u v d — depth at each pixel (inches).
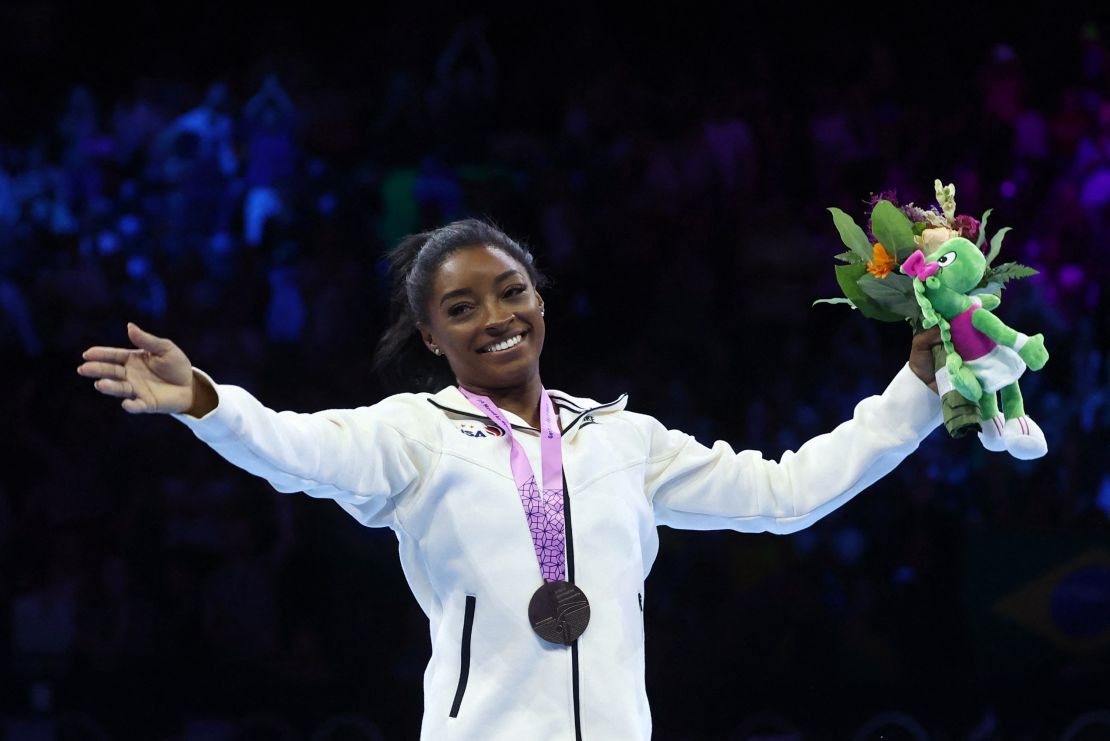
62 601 1078.4
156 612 1073.5
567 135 1386.6
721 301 1275.8
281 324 1272.1
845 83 1440.7
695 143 1347.2
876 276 447.5
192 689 1043.9
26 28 1578.5
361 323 1266.0
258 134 1393.9
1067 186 1322.6
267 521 1087.0
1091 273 1289.4
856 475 451.2
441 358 488.1
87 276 1295.5
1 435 1173.7
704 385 1227.9
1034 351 424.5
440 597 426.9
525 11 1518.2
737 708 1000.9
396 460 418.3
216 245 1348.4
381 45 1535.4
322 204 1344.7
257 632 1059.3
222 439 376.2
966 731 977.5
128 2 1582.2
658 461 455.2
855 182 1354.6
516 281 441.4
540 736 403.9
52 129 1494.8
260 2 1581.0
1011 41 1464.1
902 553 1043.3
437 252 447.8
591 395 1205.7
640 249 1295.5
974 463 1089.4
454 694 412.2
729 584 1028.5
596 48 1493.6
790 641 1015.0
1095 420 1148.5
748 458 462.6
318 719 1019.9
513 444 428.1
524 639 408.8
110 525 1120.8
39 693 1044.5
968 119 1375.5
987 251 461.1
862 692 1005.8
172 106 1462.8
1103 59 1409.9
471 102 1439.5
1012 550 1028.5
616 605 419.2
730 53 1475.1
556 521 419.2
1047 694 1003.9
